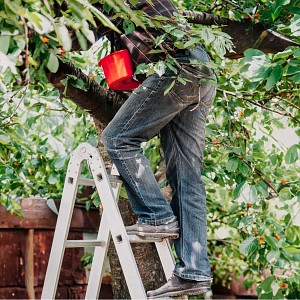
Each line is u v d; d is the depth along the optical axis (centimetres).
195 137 299
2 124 334
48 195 464
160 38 255
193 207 294
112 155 280
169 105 278
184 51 276
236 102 379
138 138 282
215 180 385
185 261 286
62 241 291
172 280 287
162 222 281
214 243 539
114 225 279
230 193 509
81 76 334
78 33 205
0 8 201
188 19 356
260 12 355
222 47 262
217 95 373
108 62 282
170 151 300
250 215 363
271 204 538
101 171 285
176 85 274
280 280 384
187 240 289
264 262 371
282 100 369
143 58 277
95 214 518
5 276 465
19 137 336
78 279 501
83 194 503
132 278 272
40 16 188
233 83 382
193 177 298
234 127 387
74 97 338
